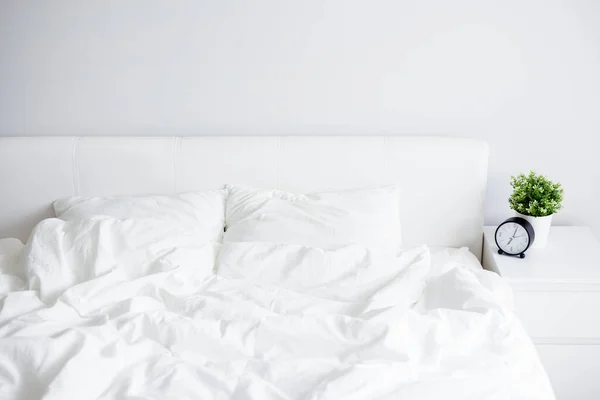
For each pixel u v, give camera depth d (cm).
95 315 187
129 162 258
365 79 260
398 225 240
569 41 251
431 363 166
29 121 269
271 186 258
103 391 153
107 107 267
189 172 258
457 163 253
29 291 198
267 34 256
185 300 190
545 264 232
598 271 225
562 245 249
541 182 242
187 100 265
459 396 152
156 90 264
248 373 161
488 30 251
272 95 263
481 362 170
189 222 238
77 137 262
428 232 263
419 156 253
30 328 174
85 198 254
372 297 195
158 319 177
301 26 254
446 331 177
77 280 207
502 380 161
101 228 214
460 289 198
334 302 194
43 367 157
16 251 240
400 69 258
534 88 257
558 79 255
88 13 255
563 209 272
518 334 187
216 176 258
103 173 260
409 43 254
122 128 269
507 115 261
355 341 171
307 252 210
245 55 259
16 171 260
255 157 256
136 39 258
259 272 210
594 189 269
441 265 228
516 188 259
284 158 256
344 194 244
